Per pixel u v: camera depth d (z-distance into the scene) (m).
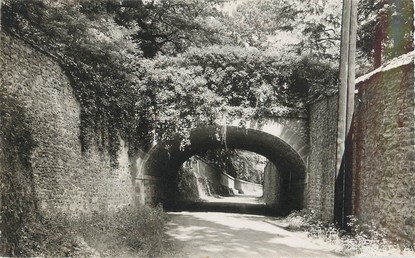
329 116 13.34
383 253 7.90
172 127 15.71
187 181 29.12
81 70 11.09
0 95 7.25
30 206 7.79
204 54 15.89
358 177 10.34
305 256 8.40
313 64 15.72
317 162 14.55
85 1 10.38
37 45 9.13
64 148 10.09
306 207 15.80
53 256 6.91
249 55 15.95
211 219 15.70
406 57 8.70
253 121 15.92
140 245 8.41
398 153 8.48
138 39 19.20
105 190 12.71
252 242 10.22
